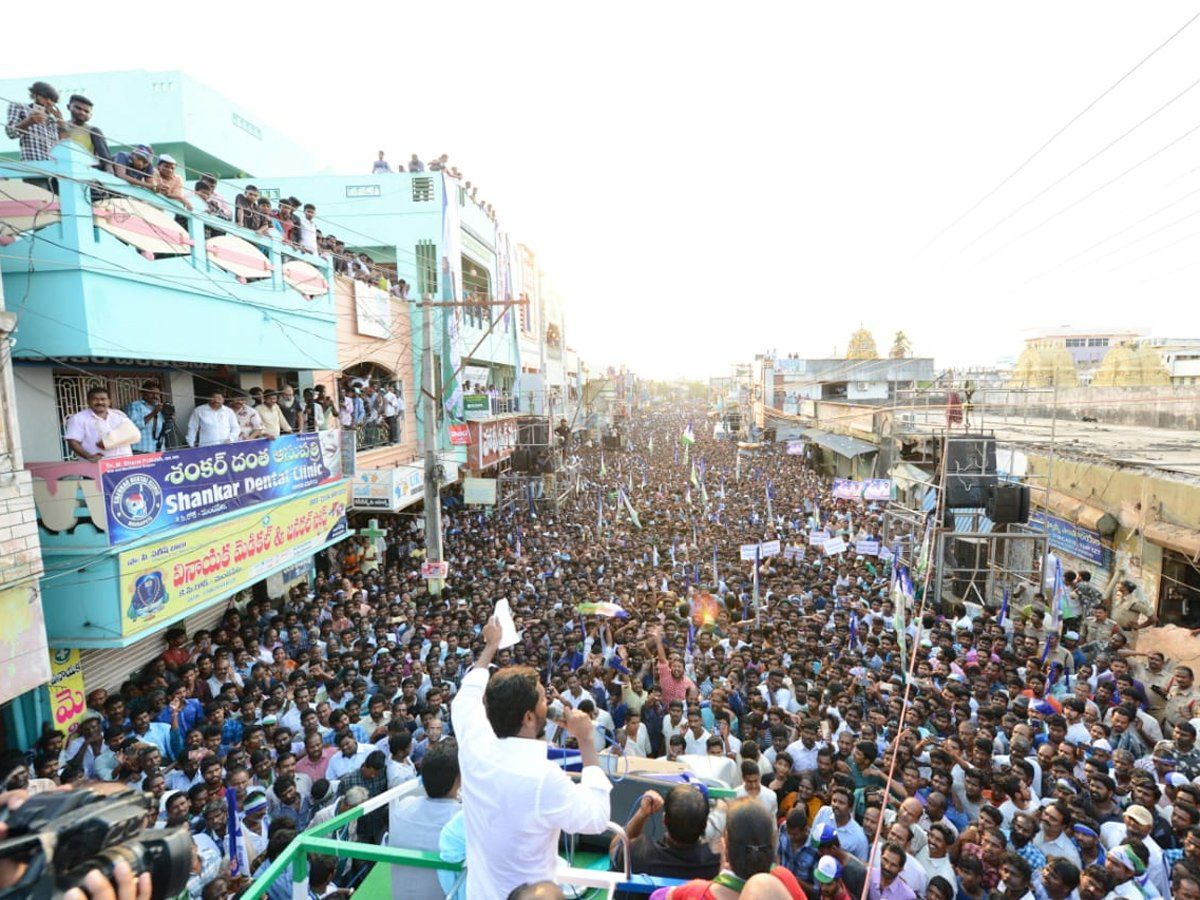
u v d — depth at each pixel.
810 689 9.62
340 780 7.53
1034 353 40.94
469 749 2.79
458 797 3.92
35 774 8.02
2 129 18.50
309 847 3.20
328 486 14.63
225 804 6.57
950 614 16.53
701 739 8.54
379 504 16.48
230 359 11.76
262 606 14.32
